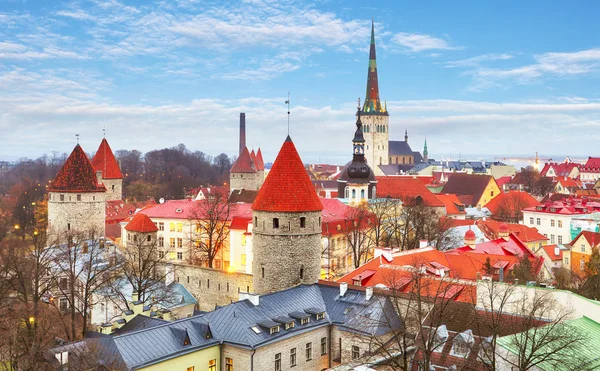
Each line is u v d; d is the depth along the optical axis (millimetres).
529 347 48688
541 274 99938
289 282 84500
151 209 145750
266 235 84938
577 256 124750
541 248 123938
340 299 74312
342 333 70438
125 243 130750
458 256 94188
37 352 57062
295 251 84312
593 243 121750
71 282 83875
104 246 117938
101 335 64062
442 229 135500
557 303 56969
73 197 135875
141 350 57375
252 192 173875
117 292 87000
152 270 107938
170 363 58469
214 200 137750
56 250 110000
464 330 57031
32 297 93125
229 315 66438
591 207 171750
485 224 151125
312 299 75000
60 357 54562
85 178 137500
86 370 52406
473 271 89375
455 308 61250
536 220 168875
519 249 109562
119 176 185875
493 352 45594
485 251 106812
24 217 198875
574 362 46094
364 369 50062
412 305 67438
